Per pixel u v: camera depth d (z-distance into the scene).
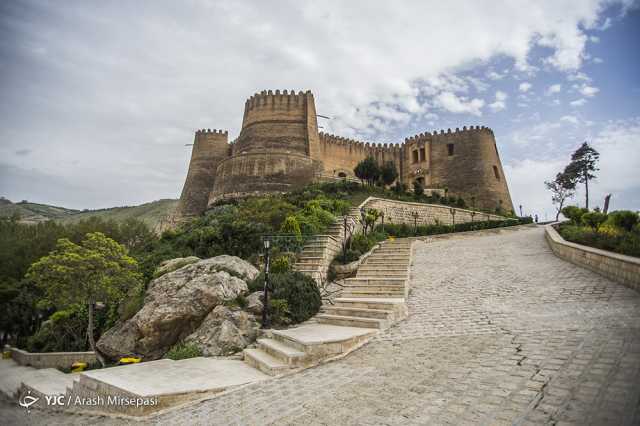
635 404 4.80
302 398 6.76
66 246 17.08
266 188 45.06
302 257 17.91
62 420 8.65
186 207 56.84
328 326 11.45
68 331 19.30
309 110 53.94
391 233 29.52
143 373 9.02
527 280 13.45
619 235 15.39
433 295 13.19
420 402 5.85
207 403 7.19
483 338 8.54
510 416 4.99
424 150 64.00
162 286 14.93
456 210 40.25
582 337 7.64
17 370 17.33
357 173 42.47
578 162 48.94
